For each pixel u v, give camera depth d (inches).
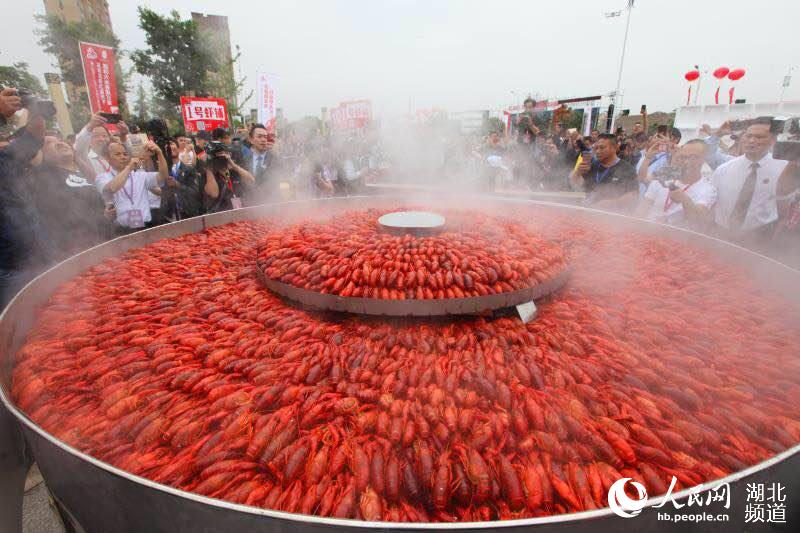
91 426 74.9
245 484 62.4
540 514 58.8
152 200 225.9
